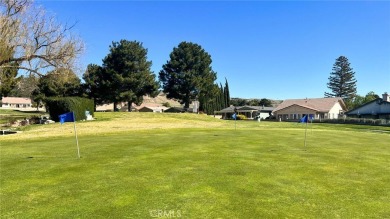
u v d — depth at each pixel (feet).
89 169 30.53
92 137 60.95
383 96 212.02
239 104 407.03
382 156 40.98
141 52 226.99
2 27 88.89
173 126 104.01
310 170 31.53
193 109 267.80
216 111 315.37
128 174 28.63
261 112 298.97
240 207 20.94
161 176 27.99
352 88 349.61
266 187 25.36
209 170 30.40
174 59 257.55
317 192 24.57
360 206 21.81
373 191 25.16
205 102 283.59
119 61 222.07
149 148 43.68
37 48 98.99
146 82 228.43
